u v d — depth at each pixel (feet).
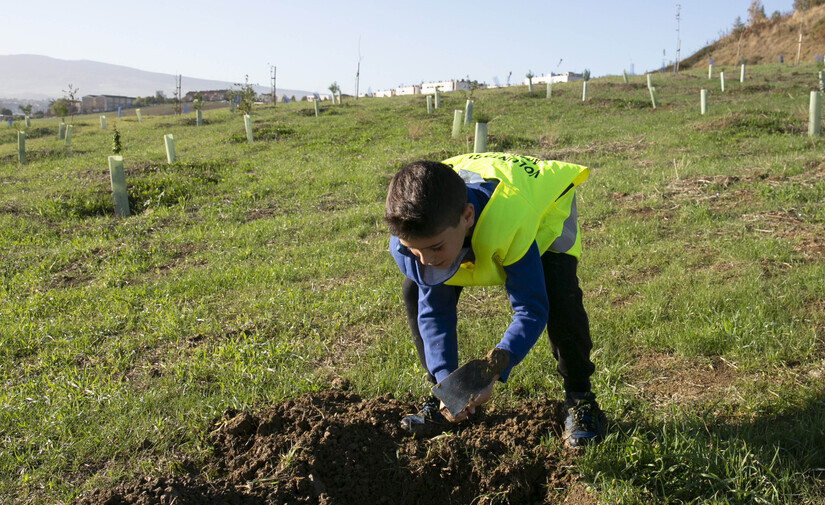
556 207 7.54
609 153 37.04
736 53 185.68
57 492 8.22
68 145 65.51
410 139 50.55
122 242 23.47
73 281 19.45
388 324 13.75
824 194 21.47
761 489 7.13
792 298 12.95
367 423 9.01
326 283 17.34
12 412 10.31
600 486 7.62
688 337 11.52
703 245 17.97
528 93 87.51
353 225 24.21
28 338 14.11
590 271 16.40
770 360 10.48
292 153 47.01
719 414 9.11
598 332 12.28
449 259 6.33
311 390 10.56
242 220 26.91
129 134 74.64
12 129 94.58
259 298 16.22
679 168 28.55
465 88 127.13
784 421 8.59
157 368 12.16
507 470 8.07
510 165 7.32
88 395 10.91
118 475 8.43
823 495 7.00
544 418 9.24
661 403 9.64
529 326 6.82
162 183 33.09
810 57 158.51
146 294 17.24
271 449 8.47
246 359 12.17
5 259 21.80
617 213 22.44
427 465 8.32
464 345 12.17
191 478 7.88
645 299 13.84
